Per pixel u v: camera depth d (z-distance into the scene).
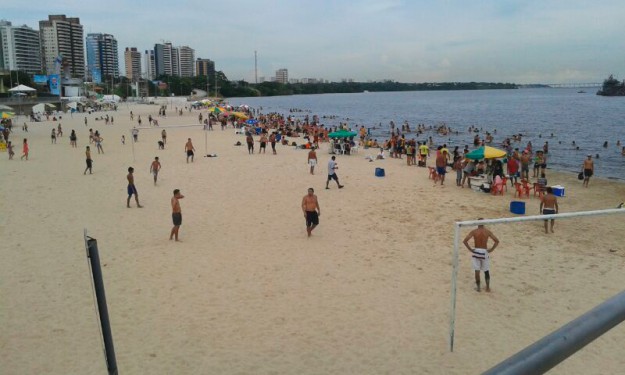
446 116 82.25
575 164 30.27
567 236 14.43
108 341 3.95
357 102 170.38
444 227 15.44
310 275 11.64
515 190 21.14
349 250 13.34
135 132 40.34
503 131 53.09
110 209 17.89
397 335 8.89
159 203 18.75
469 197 19.70
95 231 15.20
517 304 10.05
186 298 10.45
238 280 11.37
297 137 44.84
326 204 18.50
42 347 8.60
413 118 78.62
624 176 25.75
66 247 13.73
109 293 10.71
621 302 1.23
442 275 11.58
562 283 11.06
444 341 8.67
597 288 10.77
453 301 8.25
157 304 10.18
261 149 35.25
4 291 10.87
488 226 15.48
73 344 8.68
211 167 27.08
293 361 8.12
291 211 17.48
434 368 7.88
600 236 14.44
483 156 21.17
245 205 18.41
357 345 8.59
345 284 11.12
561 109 96.38
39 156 32.22
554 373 7.62
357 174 24.88
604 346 8.34
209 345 8.62
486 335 8.85
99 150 34.62
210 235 14.75
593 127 56.41
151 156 31.75
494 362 8.02
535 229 15.14
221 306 10.09
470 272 11.75
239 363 8.07
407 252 13.14
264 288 10.94
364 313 9.73
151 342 8.71
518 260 12.48
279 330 9.12
